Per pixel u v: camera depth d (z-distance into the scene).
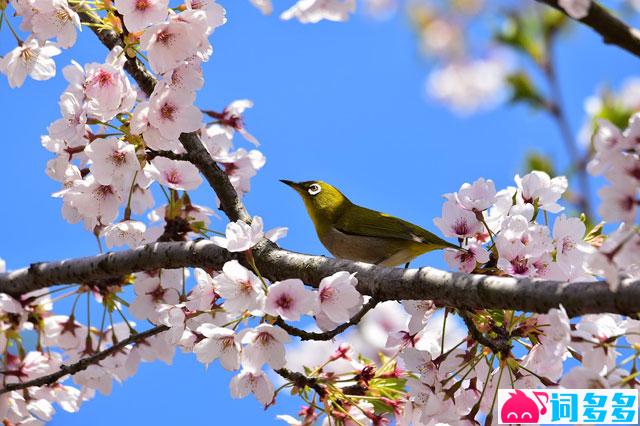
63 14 9.67
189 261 9.95
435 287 8.36
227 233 8.50
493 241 9.30
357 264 9.02
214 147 11.49
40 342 10.98
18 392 10.68
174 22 9.28
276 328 8.27
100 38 10.42
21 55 9.92
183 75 9.48
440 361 8.97
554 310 7.36
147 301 10.62
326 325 9.33
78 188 10.03
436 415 8.77
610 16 7.03
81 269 10.50
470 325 8.65
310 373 9.92
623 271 7.66
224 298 8.16
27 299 10.84
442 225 9.48
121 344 10.27
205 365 8.41
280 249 9.59
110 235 10.27
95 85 9.36
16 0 9.85
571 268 8.74
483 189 9.51
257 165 11.75
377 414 9.84
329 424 9.43
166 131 9.41
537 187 9.58
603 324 8.23
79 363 10.11
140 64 10.79
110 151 9.58
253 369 8.32
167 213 10.63
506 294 7.90
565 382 7.27
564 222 8.87
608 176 7.17
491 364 8.71
